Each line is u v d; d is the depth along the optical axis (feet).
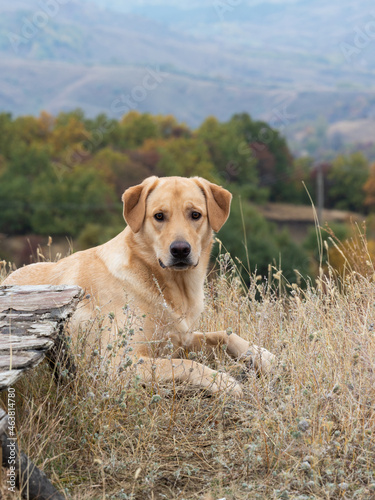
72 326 12.58
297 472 8.67
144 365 11.43
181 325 12.90
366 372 10.18
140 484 8.71
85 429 9.59
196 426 10.36
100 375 10.19
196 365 11.50
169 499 8.33
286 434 9.35
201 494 8.45
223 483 8.68
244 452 9.23
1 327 9.23
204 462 9.27
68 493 8.21
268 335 13.12
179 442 9.74
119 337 10.74
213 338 13.43
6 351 8.49
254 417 9.98
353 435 9.29
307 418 9.57
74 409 10.00
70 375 10.46
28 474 7.66
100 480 8.79
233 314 15.37
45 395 10.41
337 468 8.84
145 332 12.44
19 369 8.04
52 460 9.07
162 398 10.70
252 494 8.34
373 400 10.01
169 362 11.55
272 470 8.84
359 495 8.14
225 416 10.53
